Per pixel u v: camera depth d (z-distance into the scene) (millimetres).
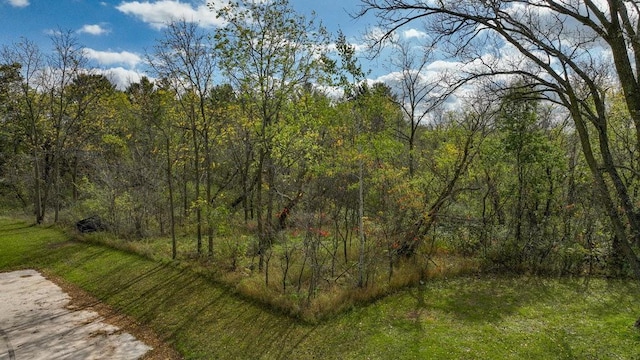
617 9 7184
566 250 12531
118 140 22594
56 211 23297
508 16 7719
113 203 18578
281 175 14469
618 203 12281
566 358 7445
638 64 7410
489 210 14961
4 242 18750
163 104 16484
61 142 25578
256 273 12375
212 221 13836
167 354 8727
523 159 13078
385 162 13172
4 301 12086
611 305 9945
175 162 17984
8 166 31516
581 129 7773
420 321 9180
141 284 12812
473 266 12812
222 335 9242
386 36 8672
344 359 7809
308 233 10820
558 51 7621
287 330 9148
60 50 32031
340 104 11719
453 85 9148
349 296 10367
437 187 14438
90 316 10914
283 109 13391
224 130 16453
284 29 12445
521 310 9727
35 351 8984
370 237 12289
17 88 25031
